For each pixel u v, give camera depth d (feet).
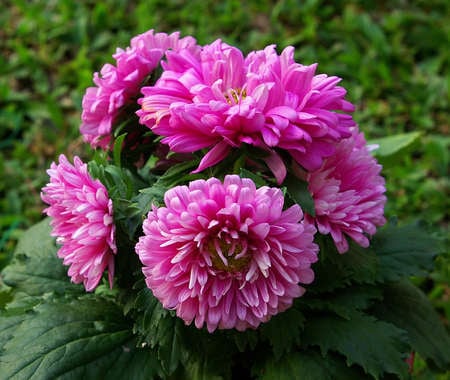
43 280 1.41
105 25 3.08
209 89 1.15
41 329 1.26
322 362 1.26
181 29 3.06
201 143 1.14
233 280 1.13
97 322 1.29
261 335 1.25
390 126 2.71
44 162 2.57
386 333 1.27
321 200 1.20
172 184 1.19
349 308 1.31
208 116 1.11
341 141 1.26
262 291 1.11
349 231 1.22
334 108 1.19
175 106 1.13
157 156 1.33
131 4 3.23
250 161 1.19
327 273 1.33
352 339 1.26
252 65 1.19
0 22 3.14
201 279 1.09
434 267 1.41
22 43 3.04
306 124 1.13
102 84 1.29
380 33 3.03
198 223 1.07
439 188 2.51
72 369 1.22
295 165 1.20
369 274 1.33
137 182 1.37
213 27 3.07
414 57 3.06
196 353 1.26
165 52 1.24
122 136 1.24
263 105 1.13
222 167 1.17
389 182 2.48
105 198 1.15
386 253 1.44
